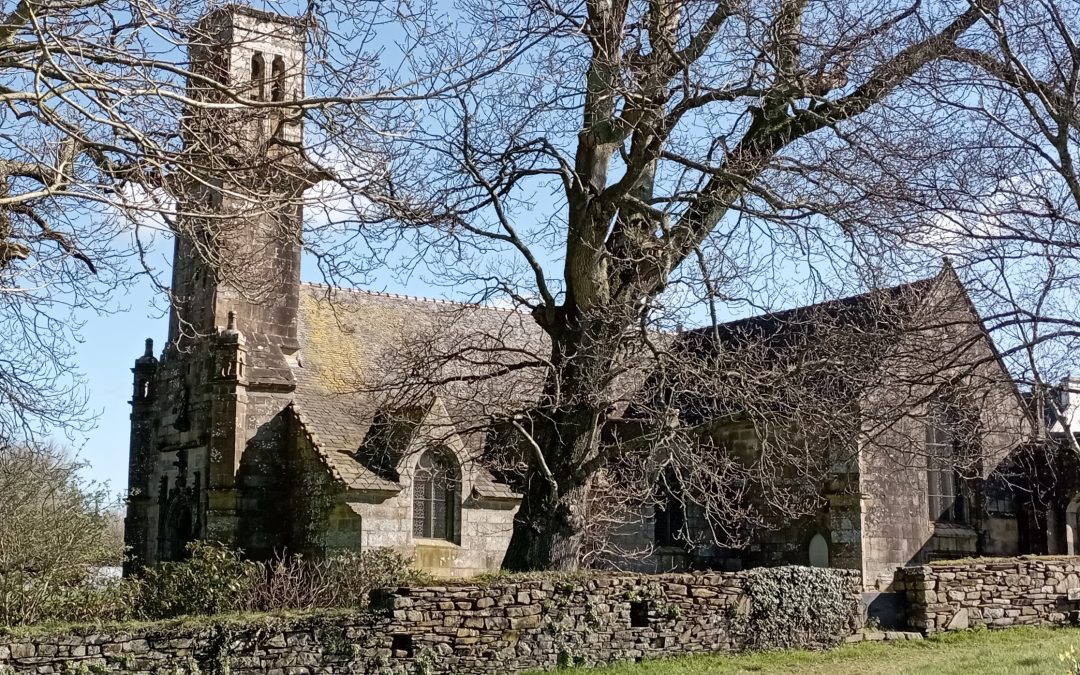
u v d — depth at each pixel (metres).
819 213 18.44
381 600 16.88
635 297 19.70
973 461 21.39
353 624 16.25
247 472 28.47
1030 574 22.73
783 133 20.12
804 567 20.42
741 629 19.30
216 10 15.10
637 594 18.47
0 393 16.67
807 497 28.34
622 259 19.50
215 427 28.55
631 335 19.20
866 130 18.44
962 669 16.89
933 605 21.48
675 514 32.22
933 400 18.06
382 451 28.44
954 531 29.70
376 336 32.94
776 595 19.73
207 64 15.01
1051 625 22.64
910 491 29.02
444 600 16.88
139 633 15.01
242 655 15.48
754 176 18.95
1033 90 15.66
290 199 14.45
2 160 14.38
